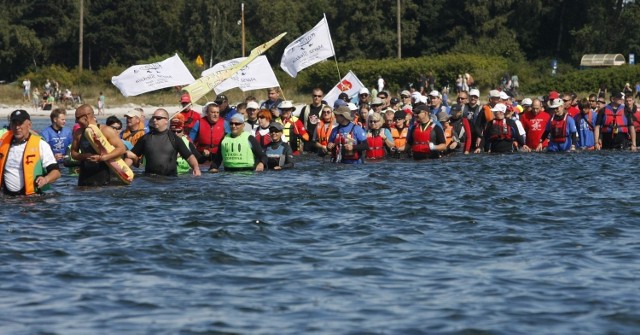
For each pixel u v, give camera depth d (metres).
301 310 14.80
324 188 28.08
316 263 17.98
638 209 24.47
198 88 37.44
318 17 150.38
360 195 26.81
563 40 146.75
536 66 139.12
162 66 42.97
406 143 38.31
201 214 23.22
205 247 19.28
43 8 149.12
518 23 144.88
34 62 148.25
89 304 15.16
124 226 21.62
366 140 35.62
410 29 145.12
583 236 20.77
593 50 140.38
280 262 18.11
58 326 14.01
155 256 18.50
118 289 16.08
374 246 19.61
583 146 44.38
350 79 49.19
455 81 119.62
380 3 145.75
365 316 14.48
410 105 45.41
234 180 29.59
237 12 148.50
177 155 31.67
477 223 22.30
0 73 148.75
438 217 23.12
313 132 41.28
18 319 14.34
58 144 33.78
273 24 148.25
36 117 100.81
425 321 14.22
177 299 15.45
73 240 20.06
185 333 13.66
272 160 32.97
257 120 38.34
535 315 14.52
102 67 138.25
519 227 21.80
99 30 147.50
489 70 120.12
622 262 18.14
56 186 28.20
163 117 29.44
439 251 19.12
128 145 33.47
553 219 22.92
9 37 146.38
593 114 47.28
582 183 30.31
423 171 33.34
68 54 150.38
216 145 34.06
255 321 14.22
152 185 28.14
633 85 109.50
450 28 146.12
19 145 25.42
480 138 41.50
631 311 14.66
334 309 14.86
